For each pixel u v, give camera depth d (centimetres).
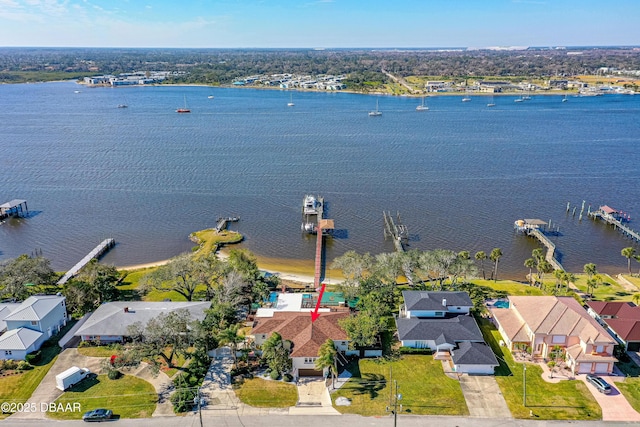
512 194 16050
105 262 11506
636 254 11744
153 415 5938
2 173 18738
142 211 14850
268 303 8712
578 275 10481
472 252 11862
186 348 7025
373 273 9069
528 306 7688
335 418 5859
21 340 7156
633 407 5994
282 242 12631
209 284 9062
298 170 19262
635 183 17025
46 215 14538
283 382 6569
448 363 6956
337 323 7450
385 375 6712
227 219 14162
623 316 7756
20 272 9012
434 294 8194
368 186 17112
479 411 5956
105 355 7206
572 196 15800
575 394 6244
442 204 15200
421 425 5716
